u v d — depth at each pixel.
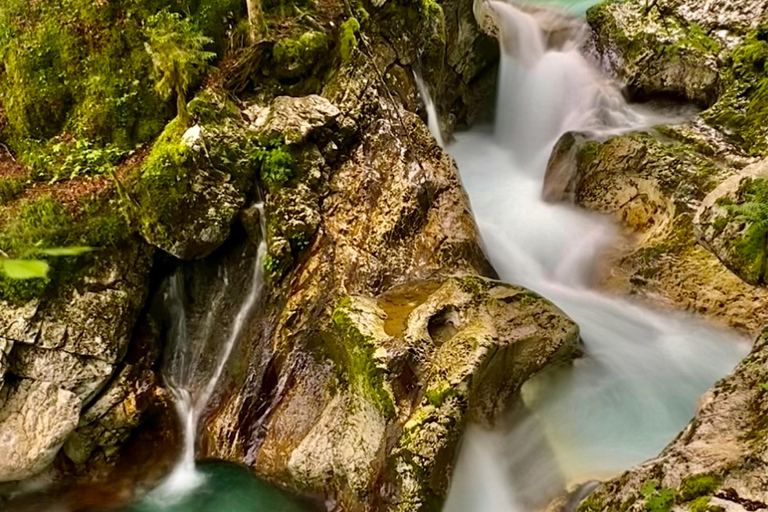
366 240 6.96
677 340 6.95
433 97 10.40
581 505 4.71
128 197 6.54
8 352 6.02
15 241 6.23
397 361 5.47
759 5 9.82
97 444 6.38
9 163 7.13
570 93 11.38
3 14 7.35
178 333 7.15
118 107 7.15
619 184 8.70
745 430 4.33
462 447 5.37
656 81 10.49
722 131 8.53
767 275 5.37
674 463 4.28
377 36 8.83
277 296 6.82
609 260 8.17
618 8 11.67
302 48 7.54
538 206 9.41
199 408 6.80
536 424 5.78
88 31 7.23
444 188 7.51
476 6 11.55
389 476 5.20
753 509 3.68
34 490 6.31
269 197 6.92
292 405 6.29
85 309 6.32
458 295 6.06
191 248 6.63
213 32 7.54
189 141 6.57
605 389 6.14
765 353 4.86
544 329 5.88
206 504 6.05
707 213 6.07
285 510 5.92
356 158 7.56
